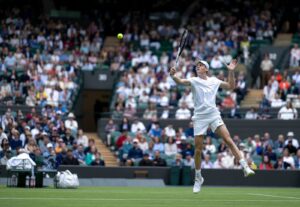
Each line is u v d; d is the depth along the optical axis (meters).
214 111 19.05
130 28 59.56
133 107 45.66
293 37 57.03
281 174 38.47
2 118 40.97
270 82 47.06
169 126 42.00
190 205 16.02
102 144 44.00
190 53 52.94
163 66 50.44
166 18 63.09
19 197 18.73
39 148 37.12
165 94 46.53
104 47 57.81
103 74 52.72
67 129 40.41
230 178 38.28
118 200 17.70
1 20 58.47
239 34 56.09
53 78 47.88
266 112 44.84
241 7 62.38
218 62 50.62
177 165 37.59
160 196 20.11
